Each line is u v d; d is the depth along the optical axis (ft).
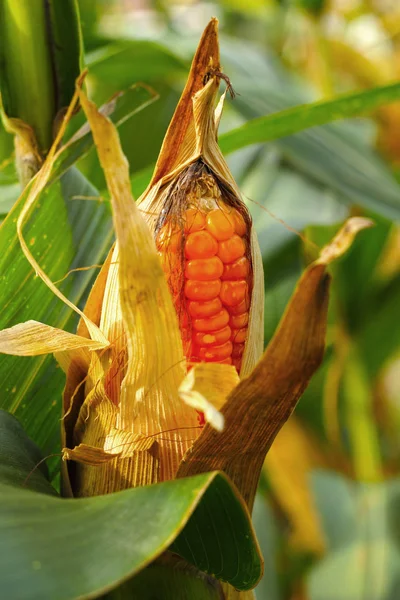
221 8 4.33
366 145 2.93
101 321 1.33
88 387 1.33
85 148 1.55
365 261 2.75
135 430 1.28
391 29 3.59
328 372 2.91
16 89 1.52
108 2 3.66
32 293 1.50
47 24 1.50
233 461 1.26
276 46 3.89
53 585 1.09
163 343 1.26
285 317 1.19
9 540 1.12
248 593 1.36
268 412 1.23
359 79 3.32
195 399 1.19
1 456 1.31
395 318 2.83
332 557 2.79
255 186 2.49
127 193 1.24
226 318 1.30
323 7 2.70
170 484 1.18
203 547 1.27
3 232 1.45
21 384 1.48
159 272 1.25
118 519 1.15
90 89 2.61
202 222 1.29
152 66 2.33
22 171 1.54
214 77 1.31
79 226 1.56
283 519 3.25
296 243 2.25
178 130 1.34
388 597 2.60
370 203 2.24
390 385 4.22
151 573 1.29
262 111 2.42
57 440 1.53
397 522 2.81
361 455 2.89
